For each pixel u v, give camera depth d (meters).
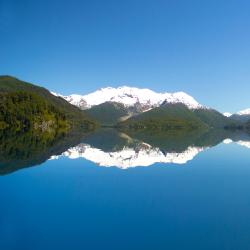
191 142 146.00
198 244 24.62
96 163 66.38
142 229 27.77
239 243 24.81
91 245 24.33
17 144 104.00
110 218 30.36
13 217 30.53
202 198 38.19
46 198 37.44
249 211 33.03
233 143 142.00
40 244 24.41
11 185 44.38
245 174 55.19
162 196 38.91
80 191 41.09
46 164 63.69
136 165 64.75
